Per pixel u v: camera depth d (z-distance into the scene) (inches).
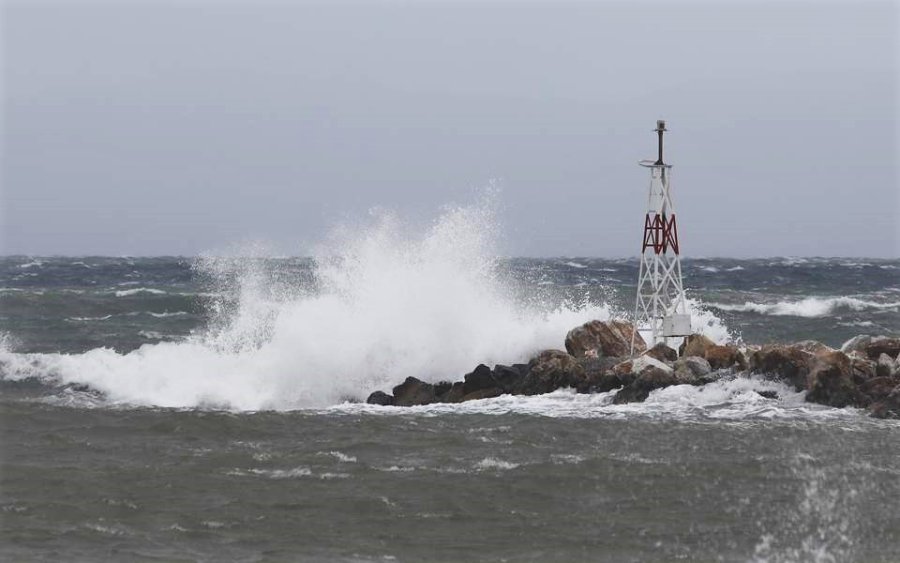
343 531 2246.6
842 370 3489.2
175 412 3484.3
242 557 2085.4
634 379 3639.3
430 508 2400.3
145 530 2246.6
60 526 2266.2
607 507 2412.6
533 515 2353.6
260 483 2591.0
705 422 3233.3
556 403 3553.2
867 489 2544.3
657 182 3946.9
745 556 2121.1
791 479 2623.0
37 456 2874.0
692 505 2427.4
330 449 2938.0
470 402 3609.7
